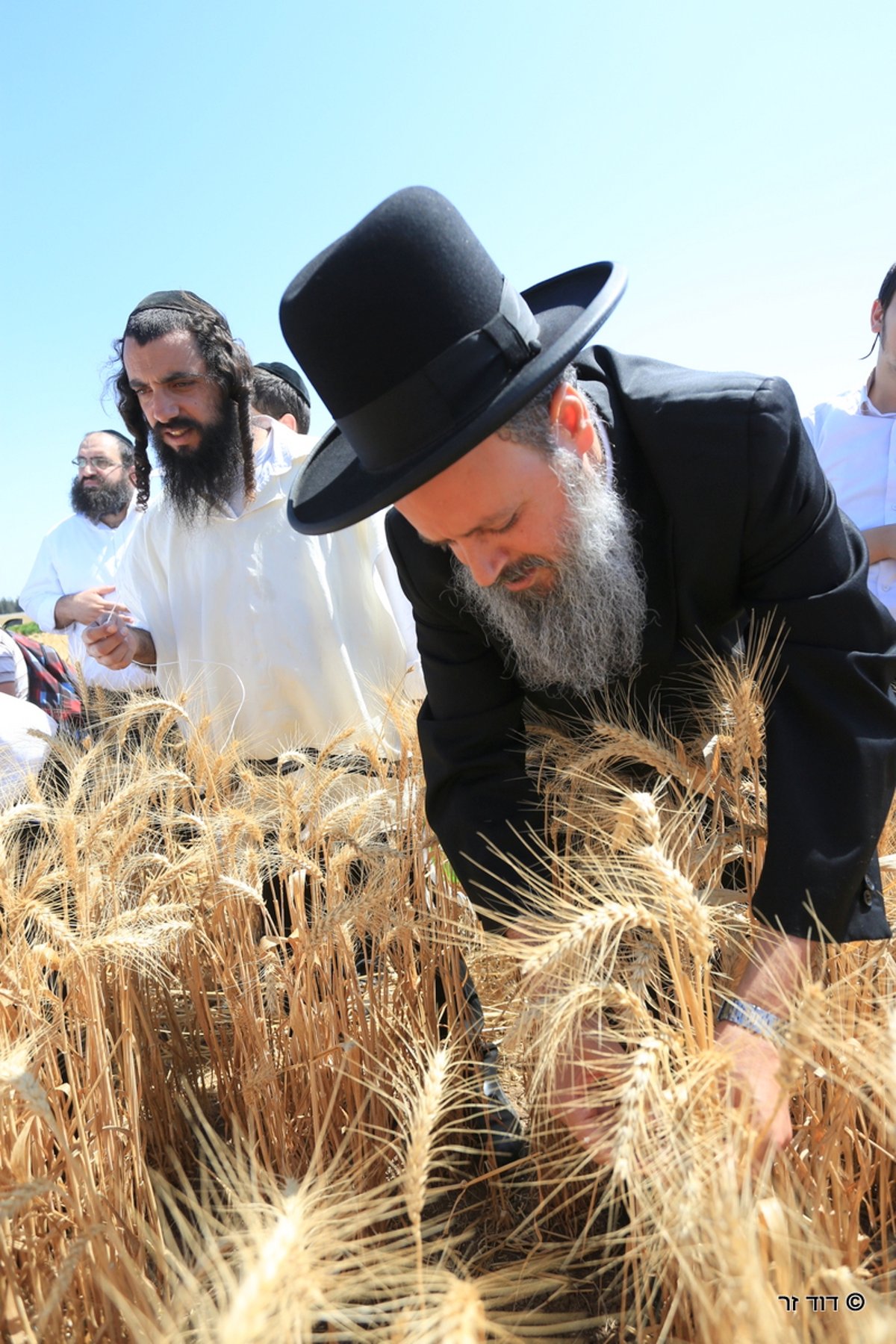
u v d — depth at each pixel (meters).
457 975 2.09
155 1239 1.51
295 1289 0.91
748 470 1.53
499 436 1.40
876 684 1.52
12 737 2.41
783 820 1.47
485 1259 1.72
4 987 1.58
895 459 3.18
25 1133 1.48
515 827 1.79
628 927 1.33
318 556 2.73
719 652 1.80
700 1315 1.01
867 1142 1.54
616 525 1.59
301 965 2.00
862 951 1.64
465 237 1.42
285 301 1.45
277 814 2.24
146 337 2.58
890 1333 0.83
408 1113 1.44
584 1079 1.40
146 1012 2.09
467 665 1.86
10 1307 1.27
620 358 1.84
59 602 3.03
